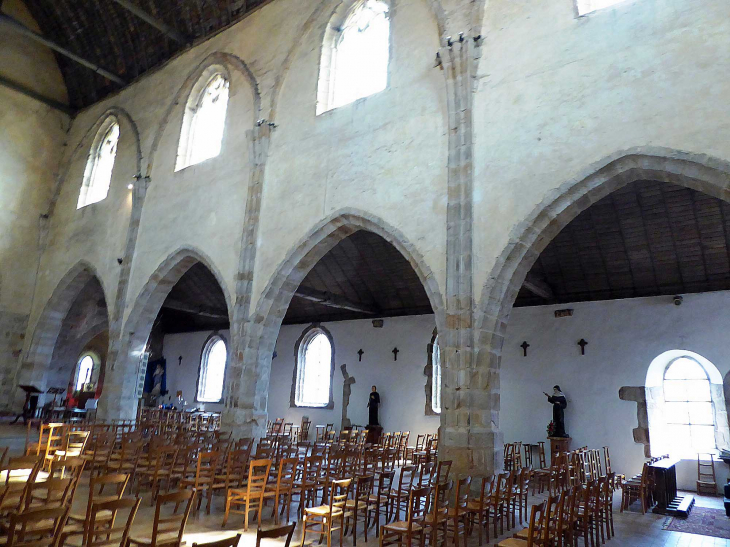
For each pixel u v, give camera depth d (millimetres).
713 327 13812
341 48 14977
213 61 18203
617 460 14531
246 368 13461
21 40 22688
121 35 20984
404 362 19750
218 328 27172
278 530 4359
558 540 6410
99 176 22078
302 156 14180
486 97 10922
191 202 16969
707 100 8422
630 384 14742
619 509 11047
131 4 17547
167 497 5211
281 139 14961
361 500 7988
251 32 17281
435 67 12000
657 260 14070
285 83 15547
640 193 12641
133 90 21406
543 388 16078
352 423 20469
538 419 15953
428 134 11664
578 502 7789
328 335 22219
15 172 22109
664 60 8992
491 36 11242
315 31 15352
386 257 18375
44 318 21250
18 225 22000
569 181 9430
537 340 16500
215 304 24906
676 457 13922
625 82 9297
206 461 10461
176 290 24938
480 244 10172
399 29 13109
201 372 27000
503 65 10891
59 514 4777
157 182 18625
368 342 20922
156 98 20094
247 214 14828
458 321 9883
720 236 12875
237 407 13203
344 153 13195
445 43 11602
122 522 7664
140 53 21047
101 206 20641
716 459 13469
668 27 9109
